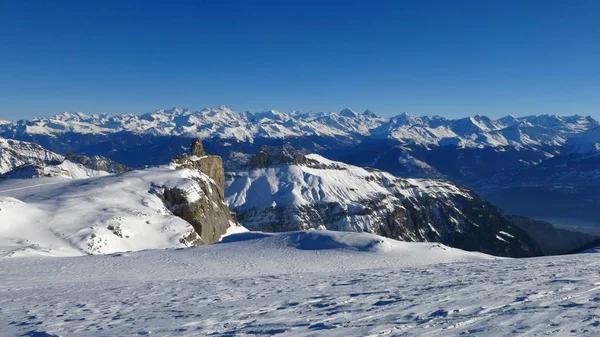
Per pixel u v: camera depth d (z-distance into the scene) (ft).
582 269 84.99
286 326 44.19
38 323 51.52
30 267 135.64
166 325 47.73
